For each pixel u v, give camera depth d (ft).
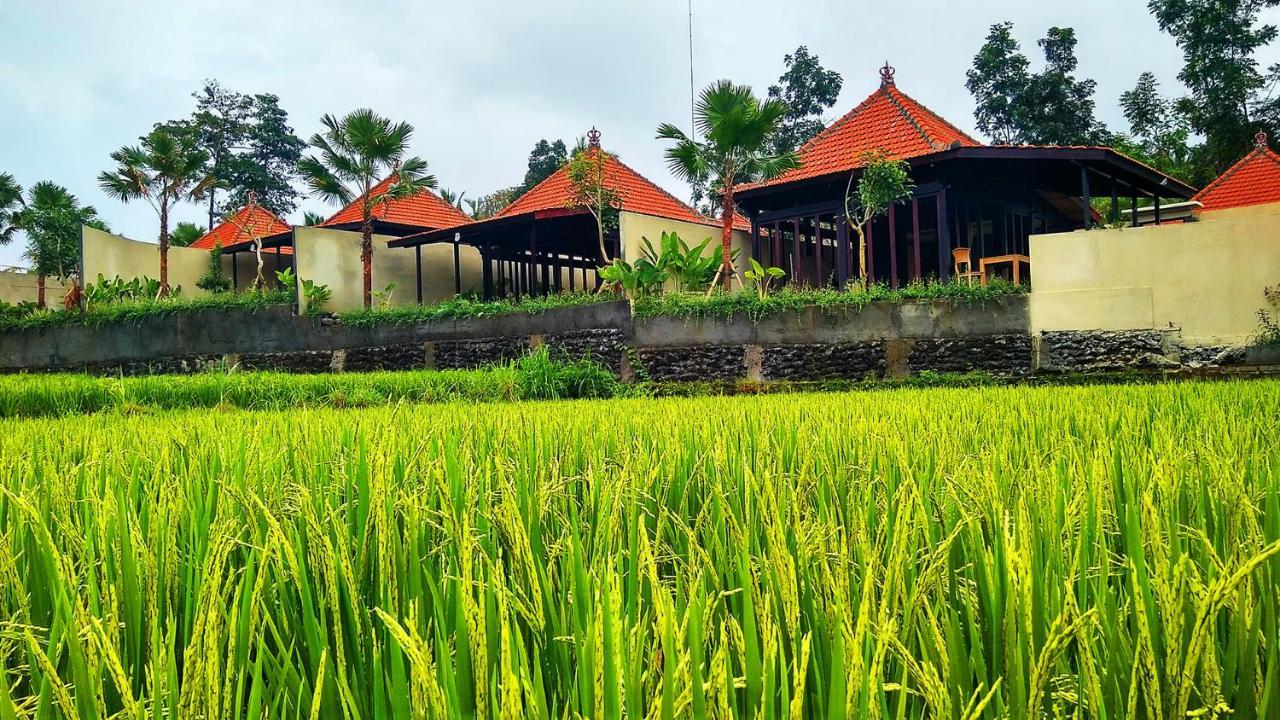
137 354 83.46
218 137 185.68
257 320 79.41
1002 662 4.60
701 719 3.65
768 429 15.01
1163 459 8.22
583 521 8.10
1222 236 48.39
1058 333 51.67
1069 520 6.31
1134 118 137.59
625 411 21.59
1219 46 126.00
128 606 5.39
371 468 8.54
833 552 5.89
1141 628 4.05
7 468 11.14
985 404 20.80
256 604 5.32
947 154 61.93
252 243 105.70
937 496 8.13
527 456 11.39
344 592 5.65
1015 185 72.33
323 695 4.43
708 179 71.15
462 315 70.79
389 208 104.32
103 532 6.60
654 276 66.08
